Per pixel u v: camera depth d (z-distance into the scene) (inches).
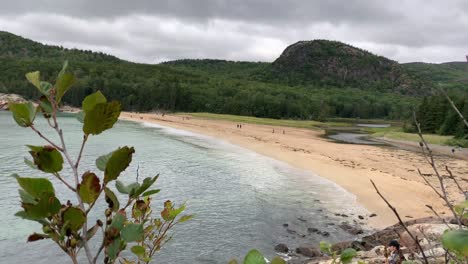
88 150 1608.0
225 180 1193.4
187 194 990.4
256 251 64.5
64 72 62.8
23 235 663.8
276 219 821.9
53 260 576.4
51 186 58.6
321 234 738.8
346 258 107.7
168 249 631.8
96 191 60.7
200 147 2014.0
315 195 1040.2
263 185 1144.2
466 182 1304.1
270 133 3228.3
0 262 566.9
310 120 6102.4
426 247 280.2
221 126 3722.9
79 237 59.7
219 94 6471.5
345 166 1555.1
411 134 3376.0
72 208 56.2
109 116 58.6
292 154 1876.2
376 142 3078.2
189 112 5969.5
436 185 1215.6
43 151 58.2
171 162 1483.8
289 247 669.9
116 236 64.7
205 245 658.2
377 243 658.8
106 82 5880.9
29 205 54.2
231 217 819.4
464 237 43.3
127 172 1215.6
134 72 7327.8
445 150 2479.1
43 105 62.2
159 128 3196.4
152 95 5905.5
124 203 736.3
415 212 890.7
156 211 804.6
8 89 4874.5
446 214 863.1
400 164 1740.9
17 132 2144.4
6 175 1073.5
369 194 1059.9
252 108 5890.8
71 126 2546.8
